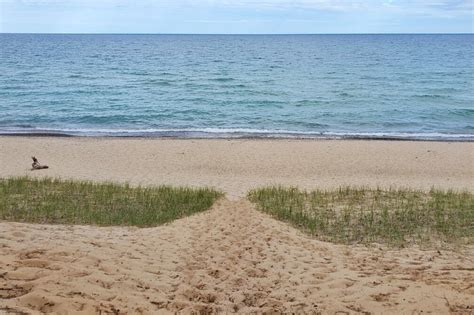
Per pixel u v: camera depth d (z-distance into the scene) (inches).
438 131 1117.1
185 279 270.5
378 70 2620.6
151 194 525.0
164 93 1689.2
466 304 235.9
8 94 1603.1
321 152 872.3
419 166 790.5
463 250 347.9
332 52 4483.3
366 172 754.2
